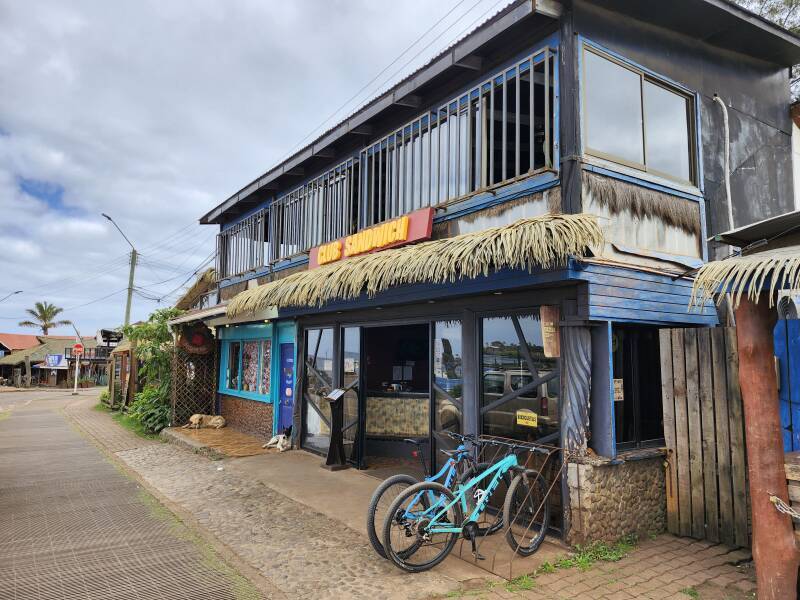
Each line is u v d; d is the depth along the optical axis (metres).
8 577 4.20
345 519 5.55
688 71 6.29
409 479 4.70
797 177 7.49
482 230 5.62
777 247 3.50
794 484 3.21
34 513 5.91
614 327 5.22
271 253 10.88
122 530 5.32
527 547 4.53
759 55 7.03
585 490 4.56
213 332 12.84
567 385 4.80
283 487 6.81
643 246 5.43
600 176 5.14
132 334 14.21
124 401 17.52
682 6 5.66
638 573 4.22
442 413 6.38
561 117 5.15
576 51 5.16
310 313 8.67
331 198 8.95
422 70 6.47
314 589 3.96
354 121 7.85
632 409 5.26
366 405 8.55
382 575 4.20
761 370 3.34
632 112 5.62
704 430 4.91
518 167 5.45
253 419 10.83
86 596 3.87
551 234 4.31
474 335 5.85
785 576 3.16
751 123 6.97
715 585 4.01
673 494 5.10
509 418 5.46
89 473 8.01
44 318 58.38
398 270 5.46
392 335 9.88
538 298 5.18
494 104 6.14
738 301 3.14
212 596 3.87
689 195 6.02
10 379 45.94
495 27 5.43
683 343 5.09
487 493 4.65
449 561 4.50
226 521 5.54
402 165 7.32
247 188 11.29
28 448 10.48
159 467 8.28
